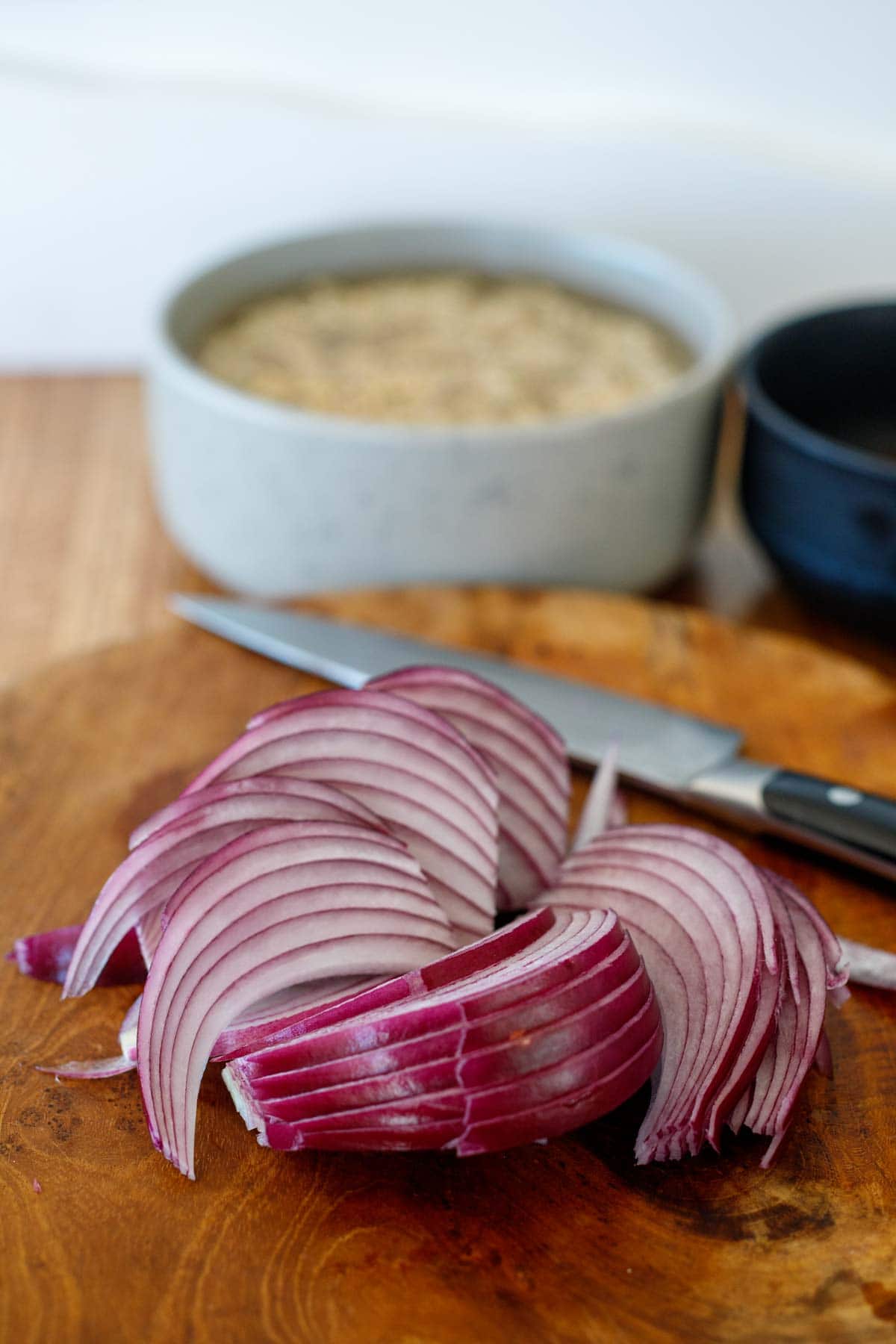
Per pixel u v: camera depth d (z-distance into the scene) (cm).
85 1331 36
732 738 47
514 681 49
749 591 58
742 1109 39
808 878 44
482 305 60
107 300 69
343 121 65
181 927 39
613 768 45
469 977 38
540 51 63
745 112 65
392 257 61
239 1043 39
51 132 63
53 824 45
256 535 53
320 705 42
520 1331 36
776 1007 39
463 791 42
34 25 61
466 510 51
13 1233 37
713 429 54
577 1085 37
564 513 52
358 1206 38
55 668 49
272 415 51
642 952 41
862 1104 40
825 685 50
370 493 51
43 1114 39
